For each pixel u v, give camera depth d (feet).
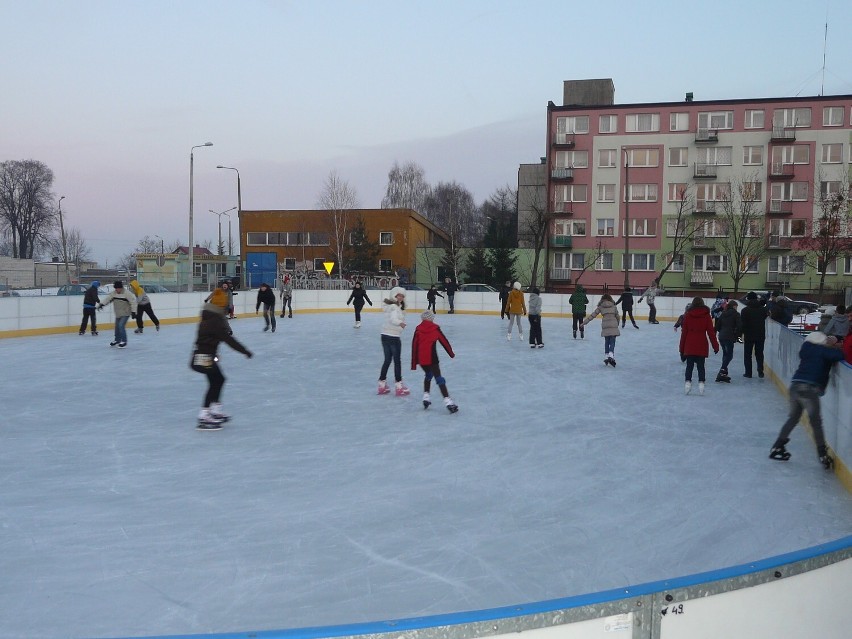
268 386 39.14
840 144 156.56
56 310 66.08
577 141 169.78
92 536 16.38
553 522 17.75
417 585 13.88
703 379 37.63
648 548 16.05
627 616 6.69
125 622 12.23
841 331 34.63
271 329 74.02
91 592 13.41
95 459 23.47
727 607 7.09
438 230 220.64
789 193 159.53
